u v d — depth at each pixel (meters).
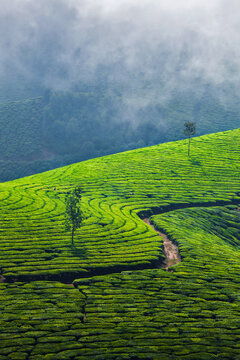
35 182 136.50
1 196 111.81
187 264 78.69
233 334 53.28
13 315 55.72
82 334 52.00
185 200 121.00
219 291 67.06
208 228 106.75
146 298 63.09
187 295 65.25
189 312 59.09
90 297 62.88
